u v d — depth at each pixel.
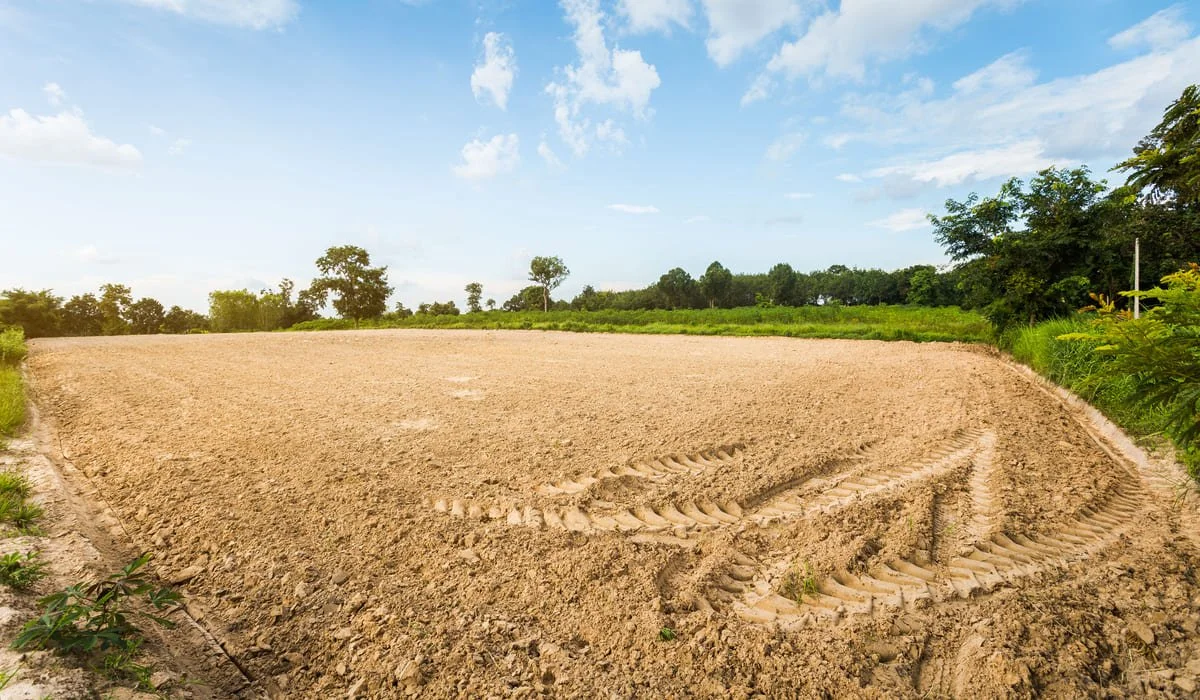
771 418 7.27
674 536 4.09
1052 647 2.77
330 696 2.61
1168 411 4.94
